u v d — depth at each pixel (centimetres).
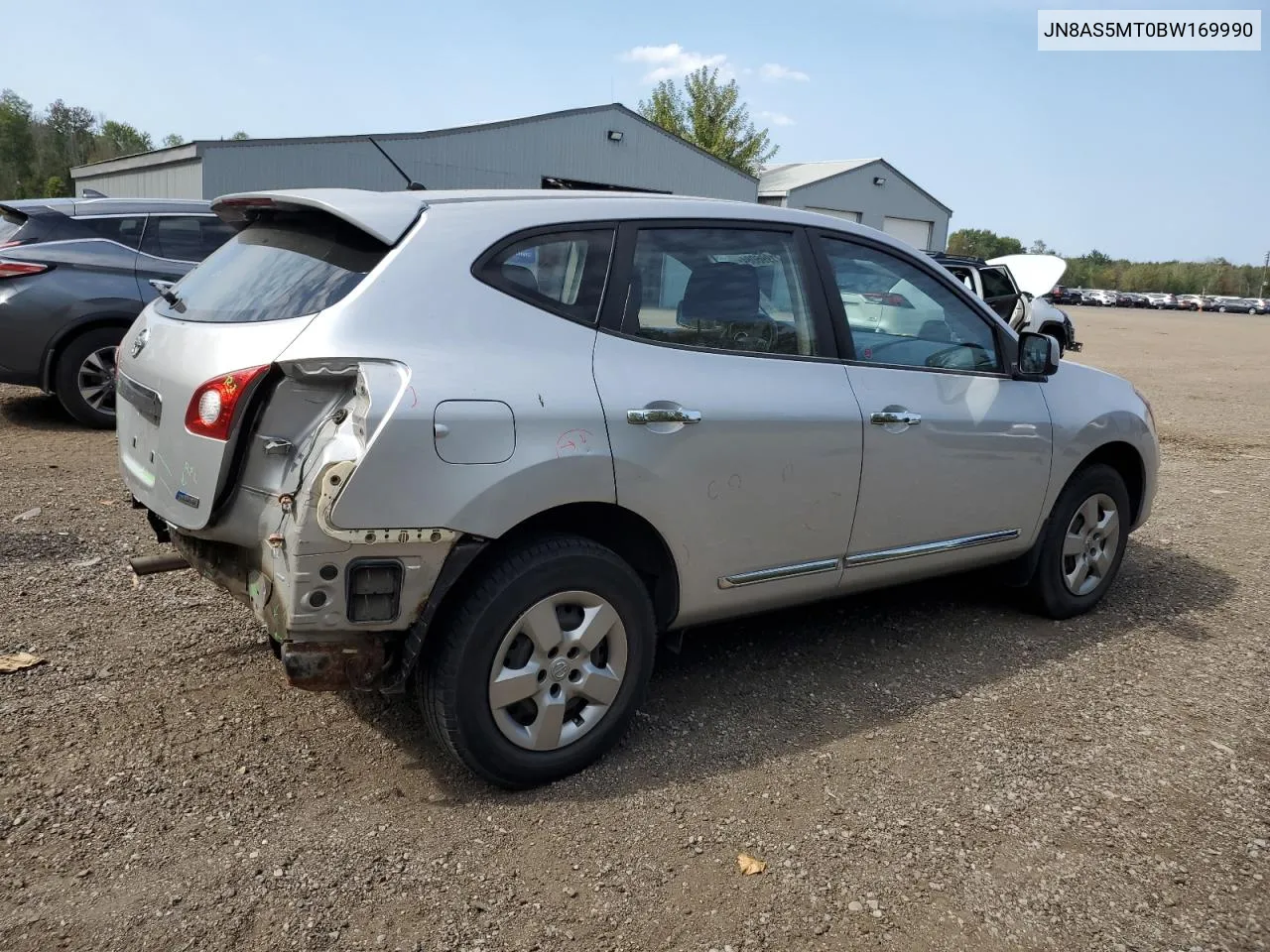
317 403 280
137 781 306
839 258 392
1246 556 596
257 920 248
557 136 2484
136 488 331
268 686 372
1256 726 371
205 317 309
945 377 411
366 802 301
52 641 402
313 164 2061
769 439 346
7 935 238
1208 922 261
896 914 260
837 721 365
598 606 314
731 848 286
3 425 801
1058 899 268
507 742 303
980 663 423
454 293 295
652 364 326
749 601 362
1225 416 1221
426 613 283
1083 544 478
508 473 286
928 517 404
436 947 242
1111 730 365
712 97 4166
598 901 260
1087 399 471
